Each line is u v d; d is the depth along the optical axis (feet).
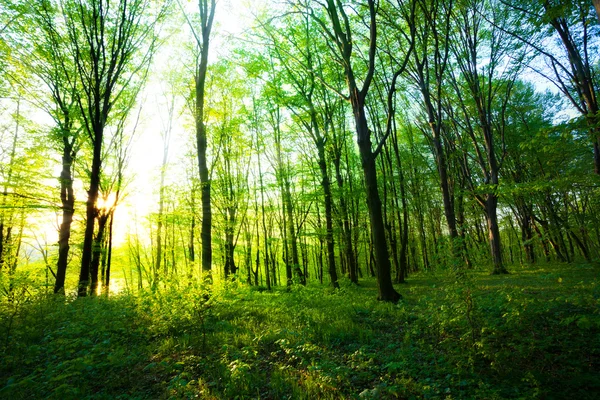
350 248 59.77
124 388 14.73
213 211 69.87
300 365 16.15
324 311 27.40
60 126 46.50
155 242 88.89
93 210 41.01
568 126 19.90
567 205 59.26
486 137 56.39
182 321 22.90
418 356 16.39
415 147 85.35
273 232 98.48
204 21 38.01
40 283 25.25
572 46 42.14
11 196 39.91
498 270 52.06
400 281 54.80
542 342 15.72
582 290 18.74
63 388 13.33
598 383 11.99
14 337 19.48
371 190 34.06
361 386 13.82
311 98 56.49
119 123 54.54
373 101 66.64
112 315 25.36
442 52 55.52
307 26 51.01
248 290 40.47
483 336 14.85
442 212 100.27
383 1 46.06
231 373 14.71
